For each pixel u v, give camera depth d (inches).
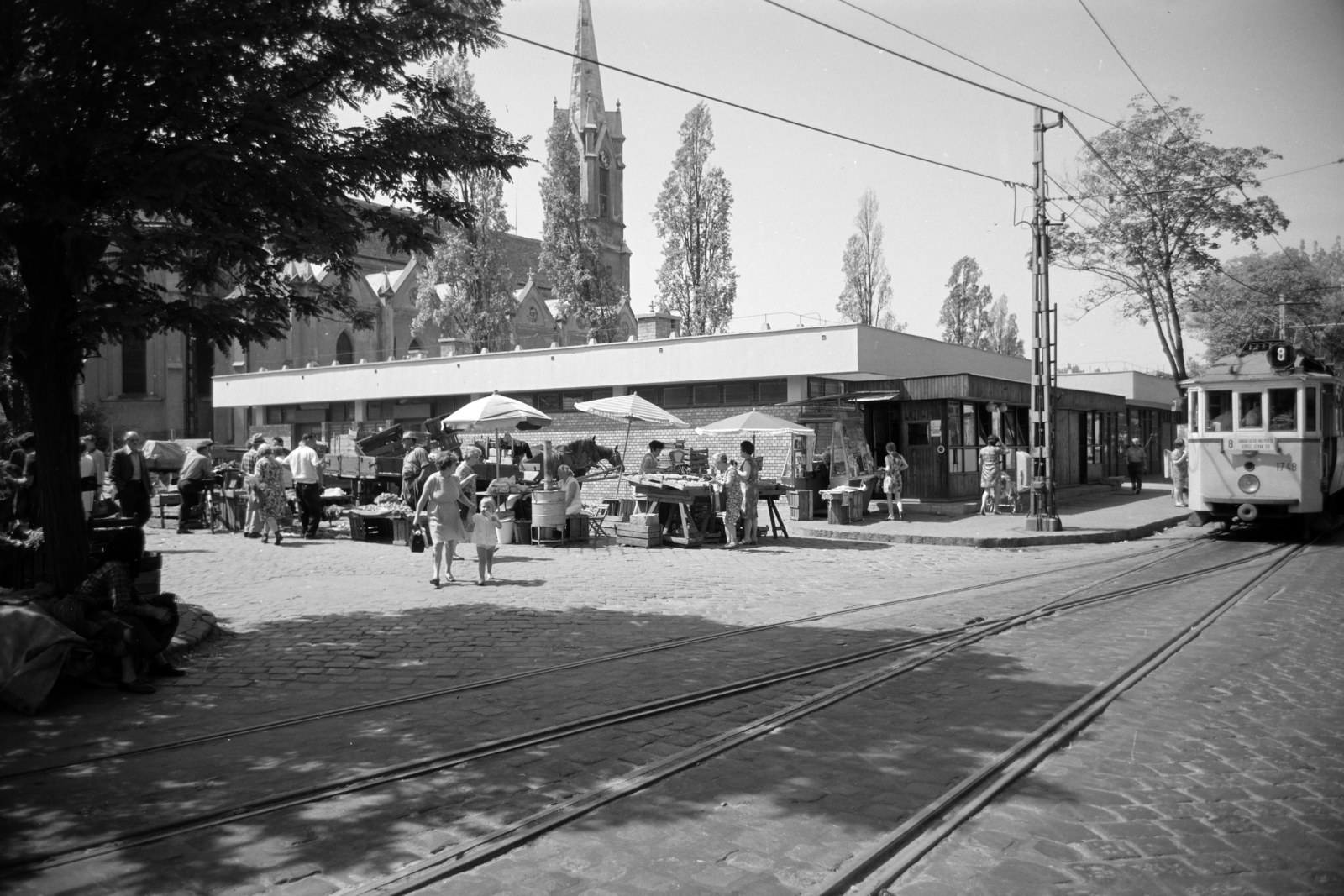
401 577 545.0
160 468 984.9
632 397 859.4
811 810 192.7
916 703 273.9
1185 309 1202.0
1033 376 788.6
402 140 333.4
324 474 1038.4
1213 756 228.7
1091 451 1489.9
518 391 1382.9
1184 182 1121.4
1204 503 770.2
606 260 3088.1
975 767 218.8
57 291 319.0
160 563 378.9
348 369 1573.6
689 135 1918.1
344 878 163.2
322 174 316.2
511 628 387.9
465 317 1727.4
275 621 405.7
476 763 222.5
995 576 554.9
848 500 866.1
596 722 253.6
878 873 164.6
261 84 305.4
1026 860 171.3
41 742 242.4
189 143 282.7
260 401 1690.5
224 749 235.6
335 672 316.8
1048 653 339.0
